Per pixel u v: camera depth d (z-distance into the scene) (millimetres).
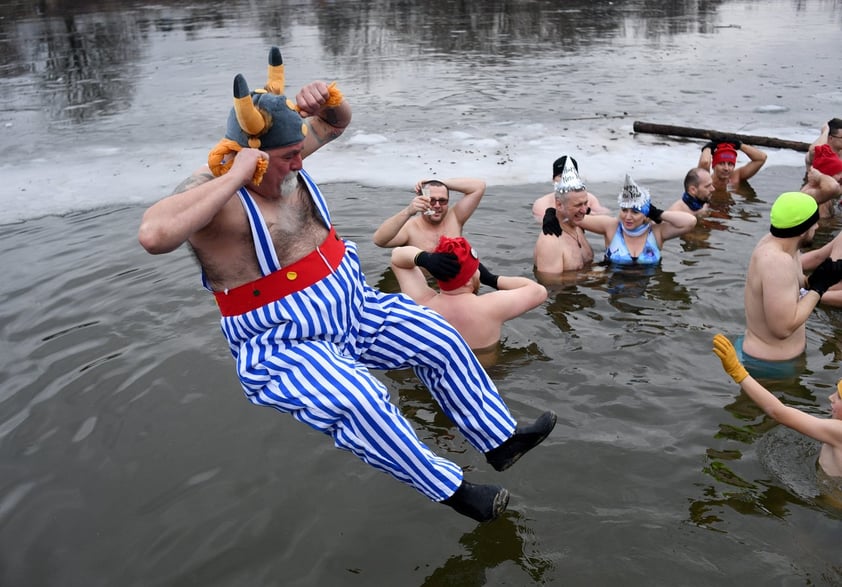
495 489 3146
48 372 4941
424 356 3260
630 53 17250
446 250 5004
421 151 10133
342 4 27578
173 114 12578
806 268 6164
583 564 3293
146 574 3332
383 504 3711
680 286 6059
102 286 6215
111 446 4203
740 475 3824
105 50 18984
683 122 11273
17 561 3436
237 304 2963
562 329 5426
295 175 2961
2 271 6645
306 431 4293
